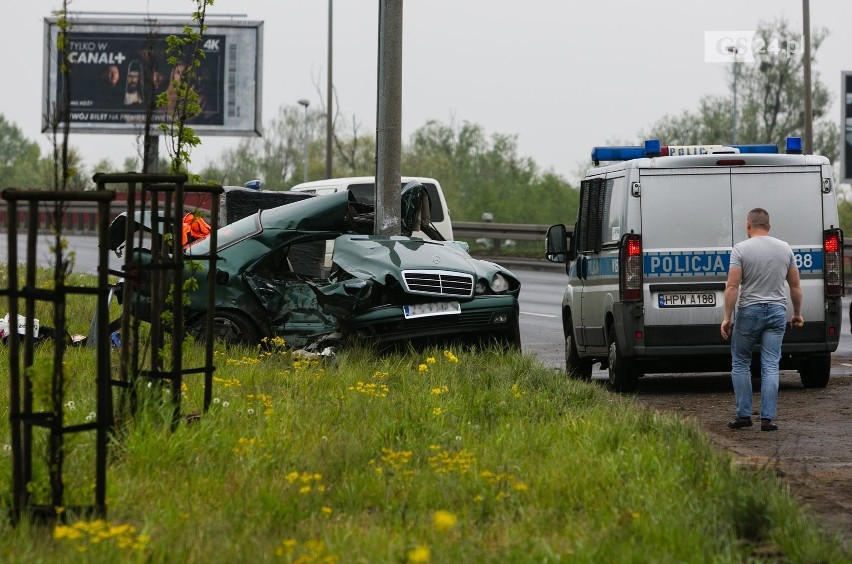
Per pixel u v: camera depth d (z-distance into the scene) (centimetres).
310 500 1513
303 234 3269
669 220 2864
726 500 1447
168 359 2225
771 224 2878
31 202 1387
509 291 3294
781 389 2984
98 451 1409
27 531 1349
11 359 1414
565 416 2141
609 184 3022
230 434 1855
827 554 1271
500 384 2588
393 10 3825
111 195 1368
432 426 2020
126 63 10244
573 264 3325
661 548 1289
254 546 1288
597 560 1239
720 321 2850
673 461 1706
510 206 15050
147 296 2970
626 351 2861
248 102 10475
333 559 1221
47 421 1405
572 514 1462
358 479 1617
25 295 1402
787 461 1969
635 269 2855
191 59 2244
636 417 2091
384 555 1247
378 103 3853
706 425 2417
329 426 2023
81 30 10244
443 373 2723
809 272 2878
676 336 2850
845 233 12169
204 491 1562
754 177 2878
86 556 1230
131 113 10244
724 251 2861
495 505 1494
